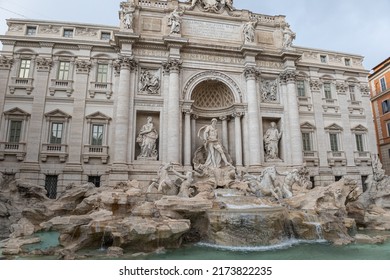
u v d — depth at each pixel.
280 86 32.69
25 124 27.00
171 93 28.25
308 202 20.00
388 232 20.59
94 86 28.97
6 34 28.36
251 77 30.81
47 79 28.14
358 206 23.83
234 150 30.94
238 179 25.58
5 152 25.88
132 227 13.88
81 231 14.78
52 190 26.52
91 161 27.28
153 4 31.25
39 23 29.27
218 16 32.47
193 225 17.23
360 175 34.28
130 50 28.33
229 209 17.28
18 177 25.52
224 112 32.03
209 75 30.61
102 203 17.88
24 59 28.45
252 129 29.48
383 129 42.47
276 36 34.06
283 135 31.34
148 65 29.36
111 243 14.95
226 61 31.33
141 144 27.61
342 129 34.88
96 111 28.27
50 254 13.45
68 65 29.19
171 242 14.84
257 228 16.22
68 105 28.11
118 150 26.08
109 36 30.59
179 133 27.81
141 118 29.19
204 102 32.69
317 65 35.66
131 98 27.98
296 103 31.77
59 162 26.75
